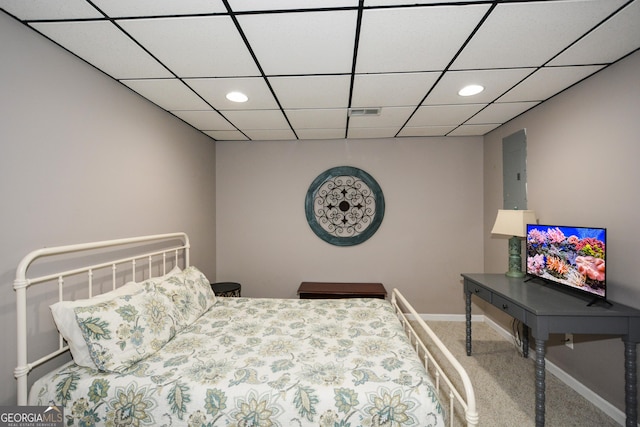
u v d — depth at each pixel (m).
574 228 1.87
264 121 2.70
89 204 1.64
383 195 3.38
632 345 1.55
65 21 1.27
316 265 3.45
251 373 1.31
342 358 1.44
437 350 2.67
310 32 1.36
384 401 1.17
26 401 1.21
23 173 1.30
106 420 1.18
